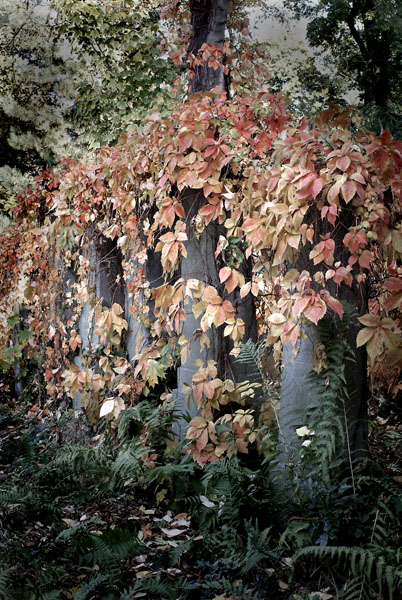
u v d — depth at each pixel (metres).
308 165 3.25
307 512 3.11
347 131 3.35
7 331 7.77
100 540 3.10
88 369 5.25
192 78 6.02
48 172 5.79
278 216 3.40
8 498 3.57
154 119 4.39
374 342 3.11
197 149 3.79
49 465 4.06
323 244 3.23
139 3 10.93
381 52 13.84
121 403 4.53
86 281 5.59
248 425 3.78
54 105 13.17
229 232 3.84
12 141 12.84
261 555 2.89
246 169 3.78
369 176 3.34
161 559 3.22
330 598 2.73
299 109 13.30
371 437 4.72
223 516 3.37
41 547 3.21
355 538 2.96
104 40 10.65
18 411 6.80
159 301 4.04
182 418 4.29
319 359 3.33
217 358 4.17
